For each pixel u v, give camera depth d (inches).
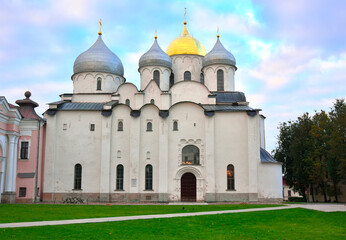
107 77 2383.1
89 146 2121.1
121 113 2142.0
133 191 2036.2
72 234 856.9
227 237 877.2
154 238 845.8
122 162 2090.3
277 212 1385.3
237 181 2023.9
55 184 2081.7
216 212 1369.3
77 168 2111.2
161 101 2176.4
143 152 2084.2
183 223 1069.1
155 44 2469.2
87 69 2368.4
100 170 2084.2
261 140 2346.2
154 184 2047.2
